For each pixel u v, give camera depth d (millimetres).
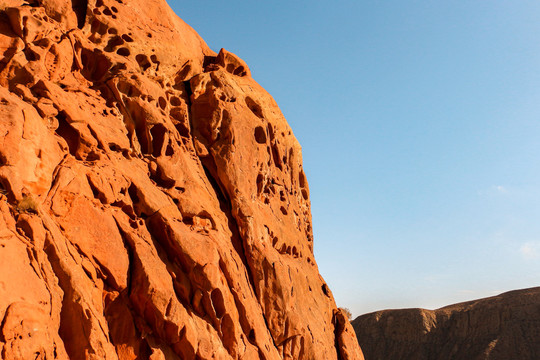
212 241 15859
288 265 20047
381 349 99500
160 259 14086
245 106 21422
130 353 12445
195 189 17094
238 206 18750
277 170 23203
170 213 15445
